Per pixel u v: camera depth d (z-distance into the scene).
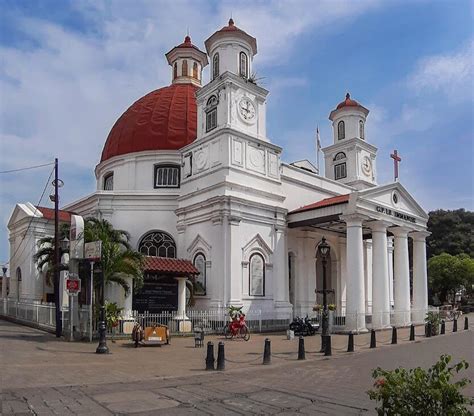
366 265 38.69
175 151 35.44
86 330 22.41
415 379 6.20
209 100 32.97
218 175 30.50
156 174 35.84
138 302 25.36
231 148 30.56
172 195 34.06
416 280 36.66
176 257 32.94
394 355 19.06
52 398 10.34
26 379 12.46
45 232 35.31
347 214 29.61
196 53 44.16
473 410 9.78
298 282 34.38
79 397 10.52
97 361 16.25
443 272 59.12
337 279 37.34
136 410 9.48
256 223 31.08
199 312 27.73
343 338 26.02
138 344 20.98
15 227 37.75
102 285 21.19
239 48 33.16
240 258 29.50
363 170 43.16
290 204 34.56
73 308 22.92
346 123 43.47
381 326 30.72
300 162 40.72
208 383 12.58
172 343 22.27
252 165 31.81
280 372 14.67
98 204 34.22
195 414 9.23
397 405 6.14
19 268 36.72
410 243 71.25
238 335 25.66
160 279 26.19
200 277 30.38
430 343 23.73
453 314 42.78
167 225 34.06
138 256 23.70
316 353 19.31
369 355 19.14
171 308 26.19
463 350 20.67
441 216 77.25
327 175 44.03
